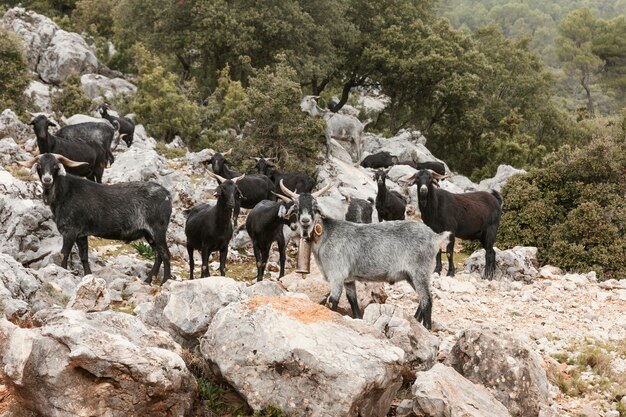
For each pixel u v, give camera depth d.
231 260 16.45
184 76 41.19
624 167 20.41
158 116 30.33
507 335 8.87
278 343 7.32
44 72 35.94
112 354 6.60
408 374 8.59
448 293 14.11
